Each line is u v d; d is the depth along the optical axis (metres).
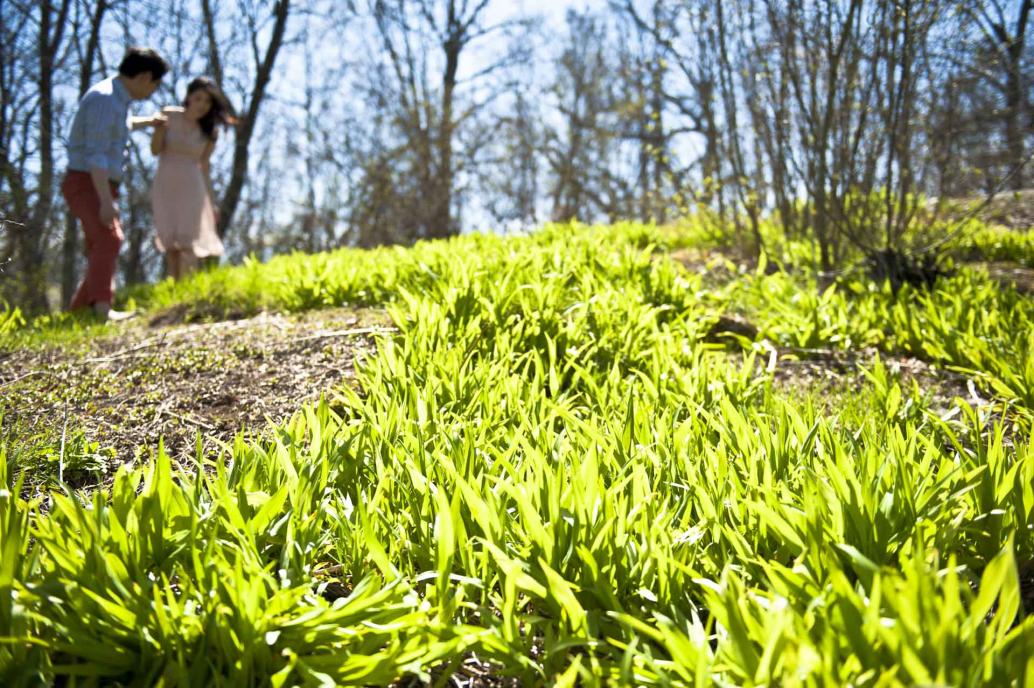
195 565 1.52
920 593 1.25
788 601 1.46
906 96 5.61
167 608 1.53
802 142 6.13
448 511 1.68
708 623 1.52
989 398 3.40
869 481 1.79
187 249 6.64
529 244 6.23
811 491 1.78
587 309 3.75
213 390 3.29
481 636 1.55
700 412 2.64
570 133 21.66
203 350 3.79
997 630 1.44
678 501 1.99
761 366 3.37
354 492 2.14
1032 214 9.03
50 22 11.08
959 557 1.88
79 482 2.52
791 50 6.03
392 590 1.63
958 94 6.14
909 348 4.18
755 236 7.03
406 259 5.20
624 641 1.61
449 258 4.80
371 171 18.52
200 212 6.70
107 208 5.16
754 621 1.39
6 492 1.66
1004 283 5.96
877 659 1.29
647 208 19.36
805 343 4.30
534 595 1.76
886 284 5.29
